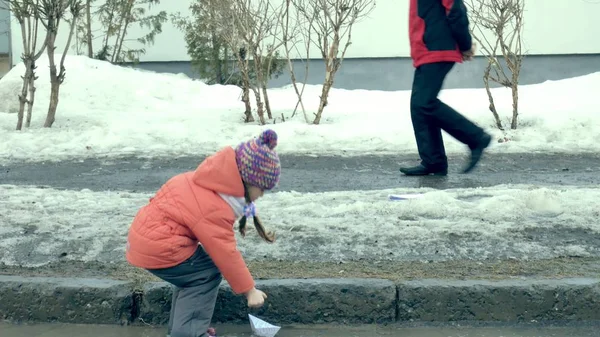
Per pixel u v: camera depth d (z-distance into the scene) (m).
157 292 4.18
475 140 6.70
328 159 8.45
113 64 14.64
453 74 15.23
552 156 8.59
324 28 10.27
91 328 4.14
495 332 4.03
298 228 5.10
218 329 4.11
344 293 4.16
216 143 9.40
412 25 6.73
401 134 9.62
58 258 4.71
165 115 11.02
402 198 5.88
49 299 4.21
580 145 9.26
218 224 3.46
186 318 3.63
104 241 4.92
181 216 3.46
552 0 15.23
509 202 5.56
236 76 14.46
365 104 12.20
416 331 4.06
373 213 5.47
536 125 10.23
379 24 15.61
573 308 4.15
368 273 4.39
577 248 4.76
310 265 4.54
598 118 10.12
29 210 5.71
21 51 16.25
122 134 9.69
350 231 5.02
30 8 10.18
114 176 7.52
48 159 8.58
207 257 3.66
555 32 15.34
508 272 4.39
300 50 15.46
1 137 9.61
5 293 4.24
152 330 4.12
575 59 15.45
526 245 4.79
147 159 8.49
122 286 4.23
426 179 7.15
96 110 11.30
